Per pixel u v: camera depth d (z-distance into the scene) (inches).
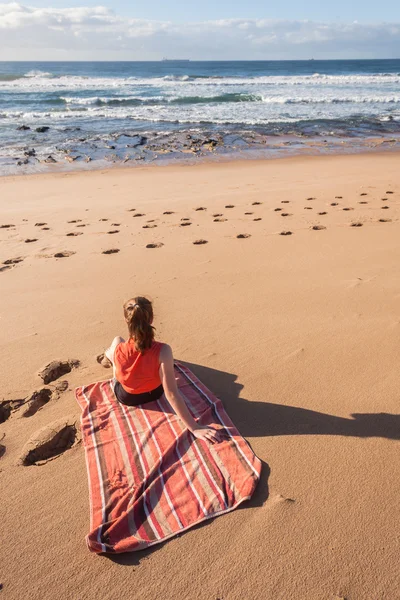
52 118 994.7
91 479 106.1
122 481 105.0
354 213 316.8
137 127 871.1
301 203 350.3
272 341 162.1
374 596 79.7
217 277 221.0
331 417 124.0
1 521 97.7
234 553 88.4
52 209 369.7
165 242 275.4
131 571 86.4
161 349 119.0
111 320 185.0
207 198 382.0
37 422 127.3
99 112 1068.5
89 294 210.7
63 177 514.0
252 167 546.6
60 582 84.9
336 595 80.2
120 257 255.1
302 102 1237.1
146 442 115.3
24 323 185.6
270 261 237.1
